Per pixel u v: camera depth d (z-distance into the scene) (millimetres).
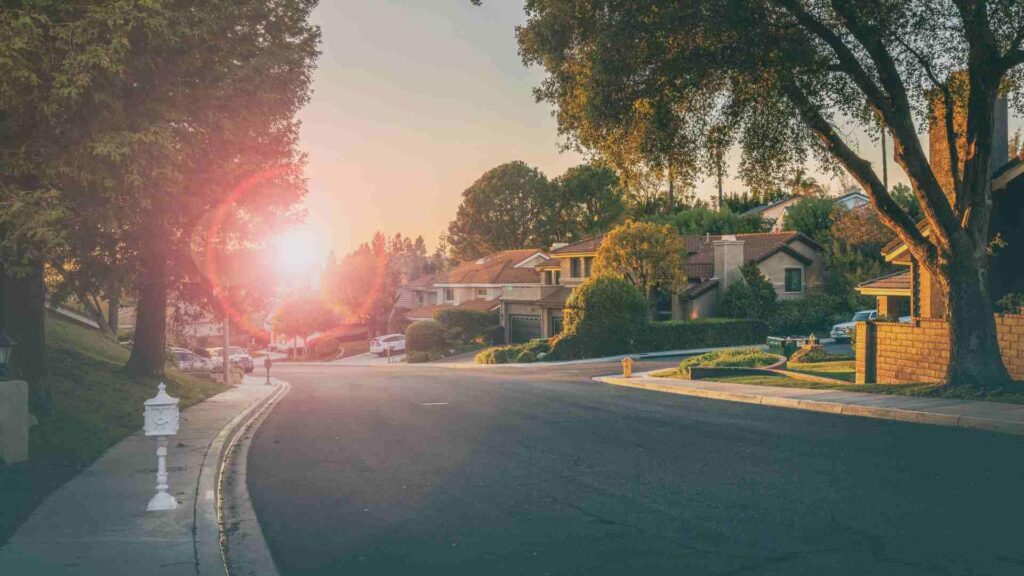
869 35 15945
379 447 13555
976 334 16734
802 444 12539
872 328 22031
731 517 8258
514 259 74625
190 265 19625
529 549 7340
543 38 17859
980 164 16547
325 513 9031
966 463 10633
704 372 26922
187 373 35188
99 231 13250
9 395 10969
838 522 7941
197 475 10883
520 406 19422
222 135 14078
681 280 49531
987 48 15805
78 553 7180
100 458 12250
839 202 63688
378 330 93250
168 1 11992
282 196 17812
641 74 17406
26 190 11609
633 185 20812
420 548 7488
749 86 17938
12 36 10430
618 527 7996
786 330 51375
